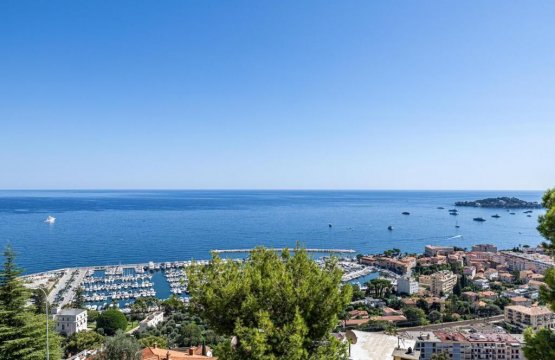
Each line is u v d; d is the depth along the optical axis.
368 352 24.86
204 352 65.75
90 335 88.44
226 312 19.83
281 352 17.69
